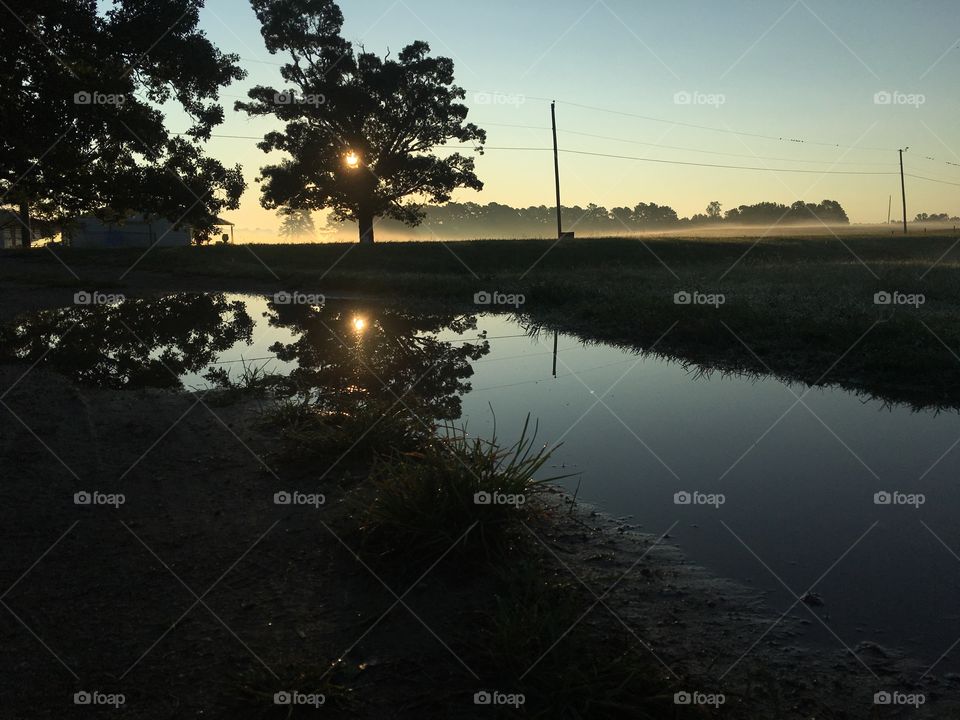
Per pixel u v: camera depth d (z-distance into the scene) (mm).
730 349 10211
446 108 45938
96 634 3074
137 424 6301
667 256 37719
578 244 39969
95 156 18562
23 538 4027
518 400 7426
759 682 2666
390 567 3664
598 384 8266
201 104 19766
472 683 2697
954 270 23016
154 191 18828
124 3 18250
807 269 24969
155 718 2541
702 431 6188
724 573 3551
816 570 3576
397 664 2828
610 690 2564
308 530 4129
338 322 14617
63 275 26812
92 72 18125
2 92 16906
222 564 3721
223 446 5695
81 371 8820
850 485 4820
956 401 7215
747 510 4383
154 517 4332
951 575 3500
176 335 12477
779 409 6996
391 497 3992
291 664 2818
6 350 10422
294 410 6410
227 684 2725
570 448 5711
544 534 4031
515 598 3199
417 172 46312
